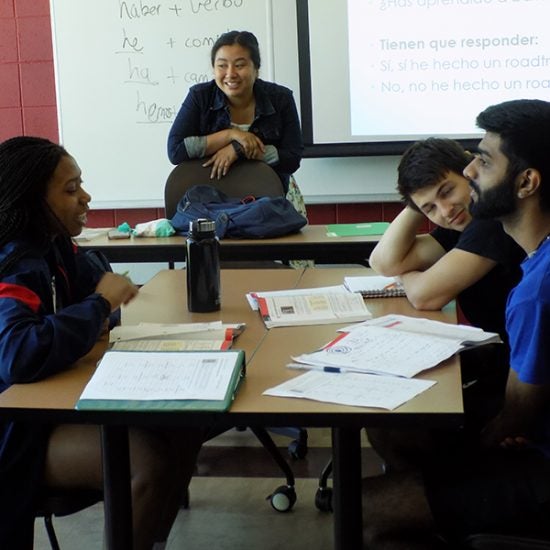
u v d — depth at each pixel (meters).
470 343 1.65
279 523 2.50
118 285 1.79
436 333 1.74
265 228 3.08
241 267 3.24
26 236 1.78
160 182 4.42
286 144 3.63
